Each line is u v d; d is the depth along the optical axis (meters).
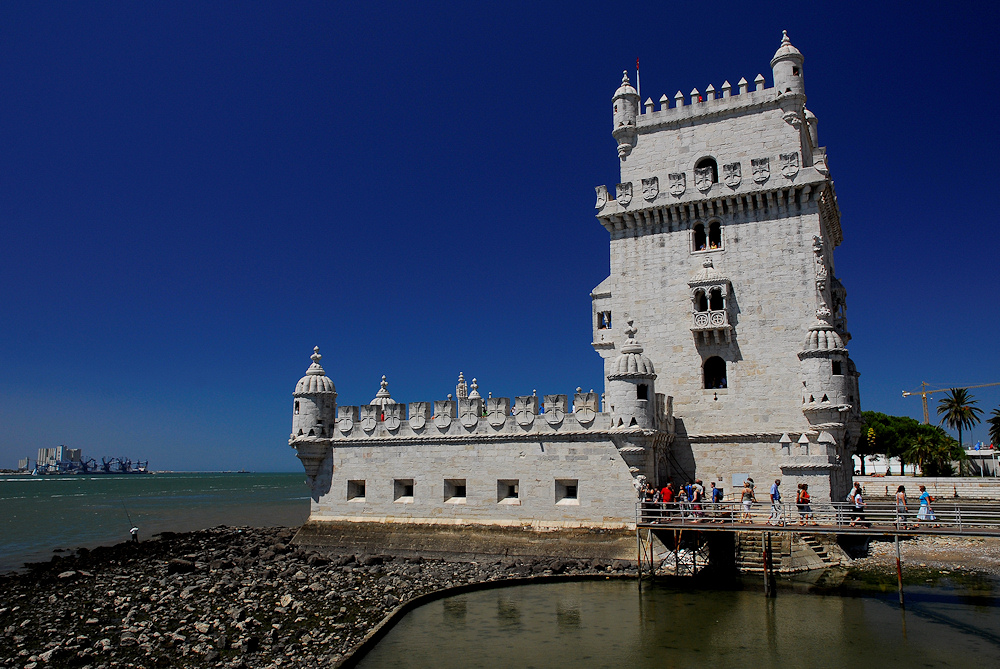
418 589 36.19
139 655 26.42
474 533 44.00
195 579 40.38
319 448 49.88
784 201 46.16
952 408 101.69
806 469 40.72
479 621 30.84
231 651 26.53
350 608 32.78
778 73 47.66
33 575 43.56
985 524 31.67
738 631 28.86
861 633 28.38
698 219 48.72
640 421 40.75
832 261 53.88
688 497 40.94
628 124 51.59
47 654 26.27
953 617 30.58
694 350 47.31
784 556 41.00
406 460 47.31
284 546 49.16
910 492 76.38
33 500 144.12
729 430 45.47
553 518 42.41
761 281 46.09
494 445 44.75
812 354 42.84
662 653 26.25
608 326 53.50
